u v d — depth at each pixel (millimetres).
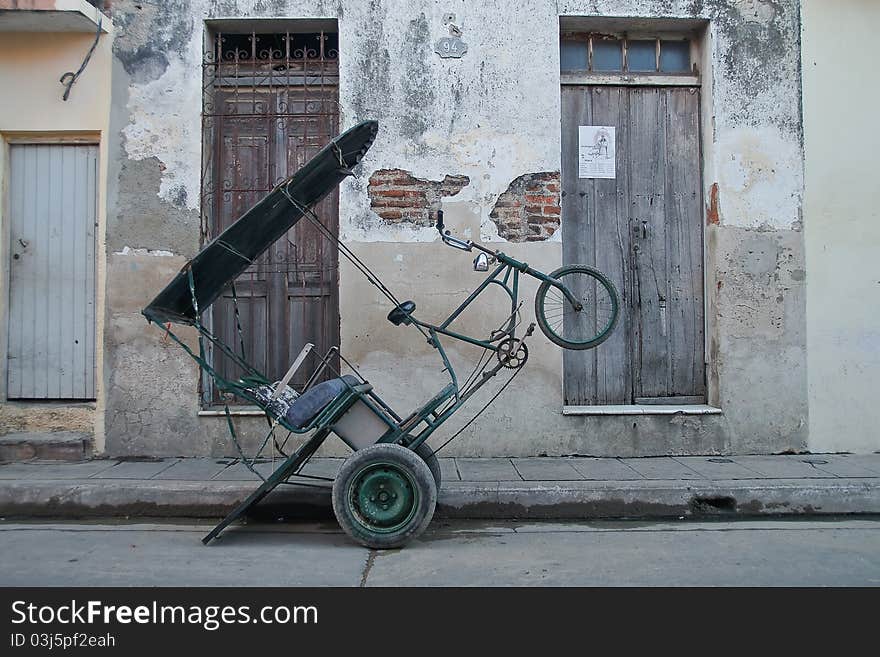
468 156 7098
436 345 5684
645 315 7410
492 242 7082
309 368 7207
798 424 7172
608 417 7059
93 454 6949
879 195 7281
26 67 7031
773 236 7207
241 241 5223
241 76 7301
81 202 7156
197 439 6980
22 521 5848
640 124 7457
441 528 5660
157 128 7020
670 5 7180
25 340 7141
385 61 7086
